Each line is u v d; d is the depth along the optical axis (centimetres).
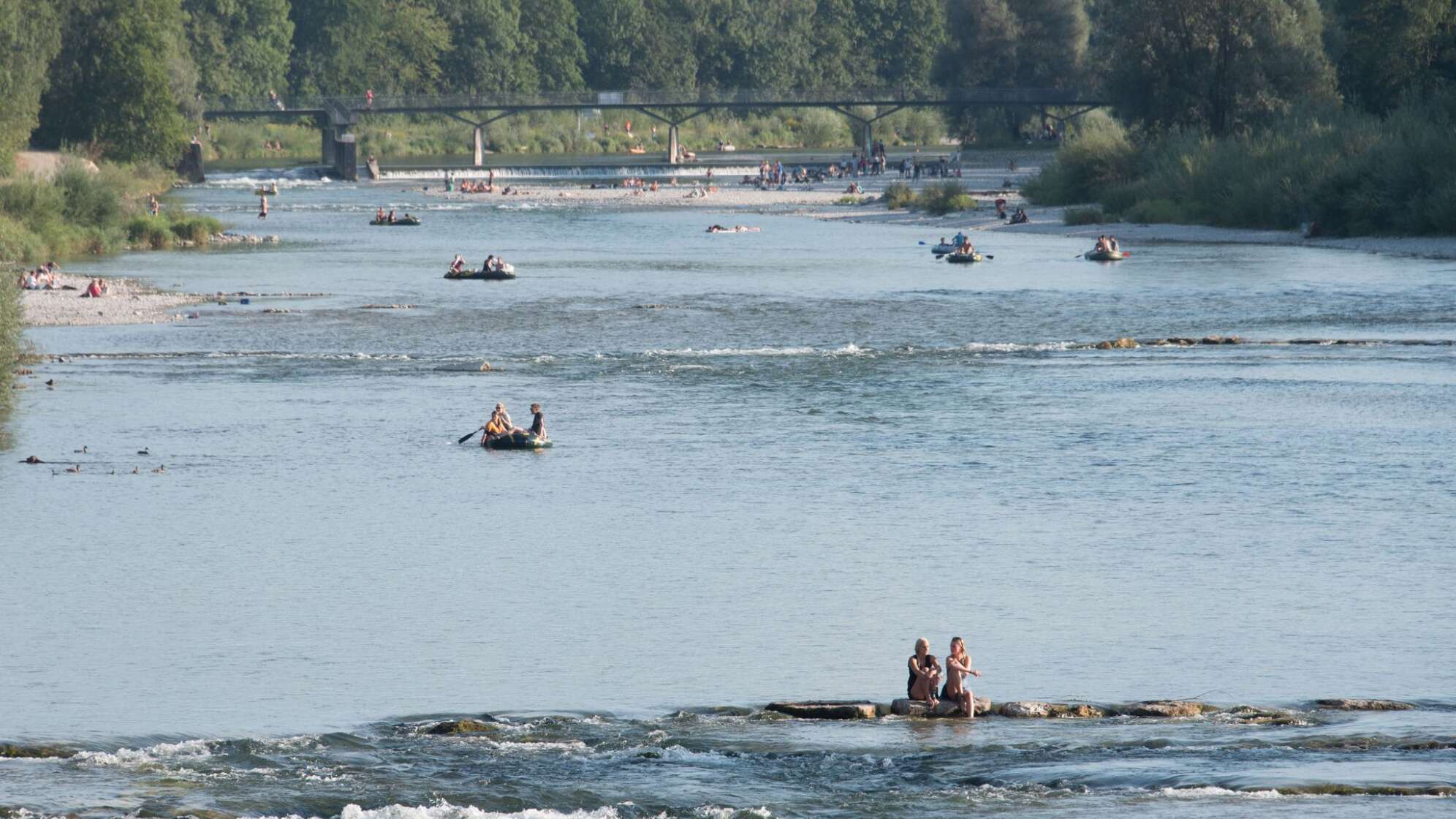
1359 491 14500
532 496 14738
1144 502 14225
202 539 13125
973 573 11981
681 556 12569
